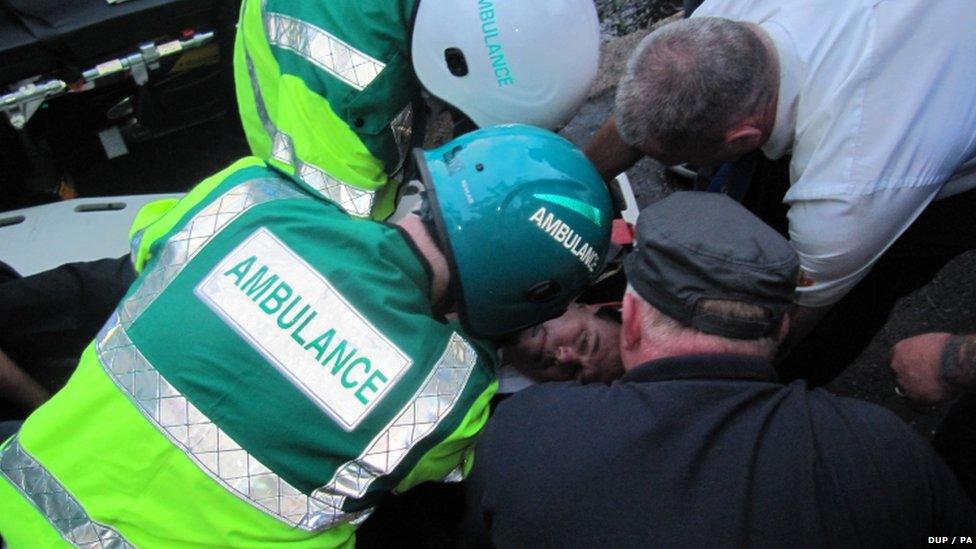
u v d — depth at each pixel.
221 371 1.14
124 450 1.14
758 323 1.05
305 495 1.15
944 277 2.39
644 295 1.11
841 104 1.35
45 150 2.15
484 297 1.33
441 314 1.42
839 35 1.36
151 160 2.43
